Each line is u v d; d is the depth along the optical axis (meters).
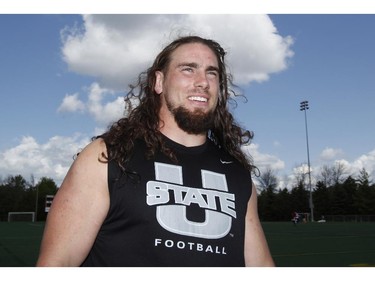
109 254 1.95
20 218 47.06
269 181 70.38
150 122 2.34
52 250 1.89
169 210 2.03
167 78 2.42
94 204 1.97
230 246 2.12
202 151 2.37
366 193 62.84
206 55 2.43
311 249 12.52
